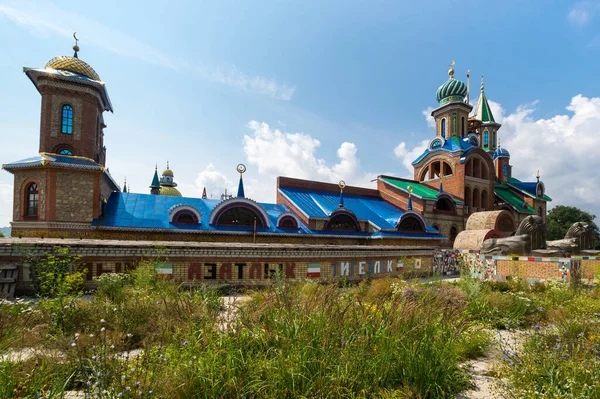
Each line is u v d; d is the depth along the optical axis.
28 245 11.38
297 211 29.83
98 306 8.02
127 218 22.75
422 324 6.09
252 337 5.47
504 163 65.00
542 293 13.41
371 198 41.03
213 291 10.43
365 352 5.14
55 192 20.98
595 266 21.55
